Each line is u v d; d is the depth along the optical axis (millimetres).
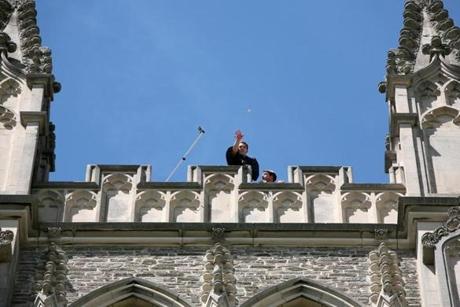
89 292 38438
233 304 38156
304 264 39312
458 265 38156
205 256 39438
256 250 39625
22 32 45594
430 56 45062
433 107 43500
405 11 46406
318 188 41688
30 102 43281
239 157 43750
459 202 39688
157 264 39250
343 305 38312
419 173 41344
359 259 39438
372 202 41250
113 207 41156
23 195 39594
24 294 38250
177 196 41312
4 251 38406
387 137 44781
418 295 38438
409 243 39688
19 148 41875
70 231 39875
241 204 41156
